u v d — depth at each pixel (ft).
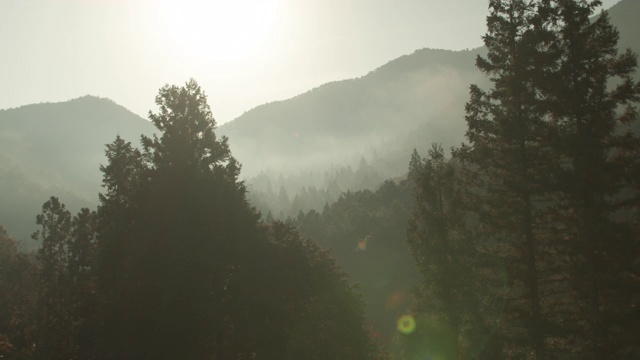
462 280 78.13
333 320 123.85
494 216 71.41
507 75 69.62
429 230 81.00
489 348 76.64
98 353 74.95
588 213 63.72
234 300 91.86
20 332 121.80
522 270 67.82
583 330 64.03
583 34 64.54
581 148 62.59
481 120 72.33
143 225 81.92
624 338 60.18
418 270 84.02
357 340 126.41
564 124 67.46
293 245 118.73
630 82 62.44
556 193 68.28
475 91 73.31
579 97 63.36
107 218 99.86
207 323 79.66
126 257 84.89
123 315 76.95
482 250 77.51
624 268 61.31
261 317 94.53
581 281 63.57
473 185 75.10
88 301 90.38
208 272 82.99
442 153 84.74
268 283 95.76
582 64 64.18
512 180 68.13
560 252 67.00
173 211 81.92
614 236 61.21
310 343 113.50
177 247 78.59
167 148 89.51
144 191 85.97
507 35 70.44
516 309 67.77
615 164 62.69
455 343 79.36
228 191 92.38
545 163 68.59
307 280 116.16
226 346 89.25
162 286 75.87
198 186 86.53
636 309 59.77
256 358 95.66
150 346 74.33
